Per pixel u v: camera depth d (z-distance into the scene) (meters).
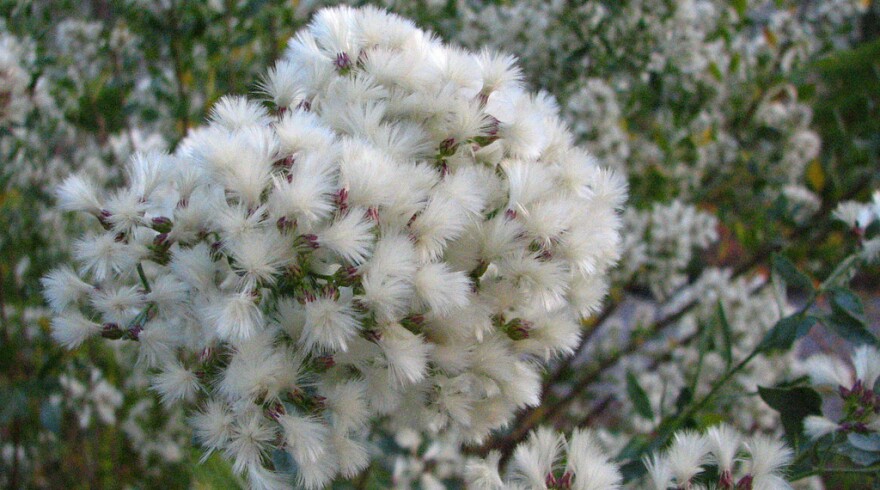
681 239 0.46
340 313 0.16
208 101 0.41
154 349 0.18
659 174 0.49
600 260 0.21
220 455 0.20
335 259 0.17
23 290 0.42
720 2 0.49
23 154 0.39
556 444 0.18
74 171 0.42
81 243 0.18
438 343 0.18
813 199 0.47
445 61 0.20
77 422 0.44
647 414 0.28
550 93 0.42
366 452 0.19
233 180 0.16
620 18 0.41
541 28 0.42
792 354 0.45
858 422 0.19
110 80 0.44
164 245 0.18
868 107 0.47
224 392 0.17
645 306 0.52
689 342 0.49
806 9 0.54
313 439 0.16
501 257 0.18
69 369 0.41
